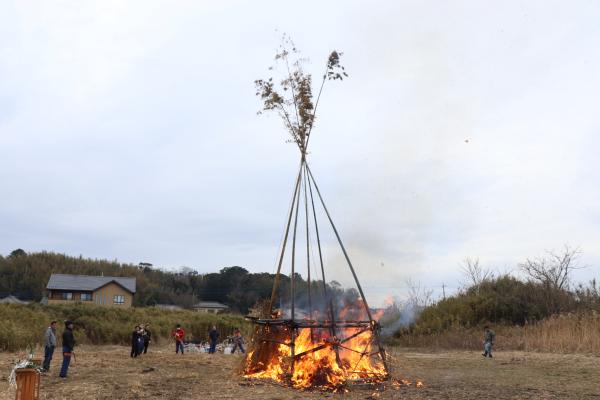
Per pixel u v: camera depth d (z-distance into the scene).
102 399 11.91
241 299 83.88
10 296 80.38
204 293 91.94
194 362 20.98
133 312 43.91
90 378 15.39
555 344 27.75
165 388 13.48
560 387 14.58
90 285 68.31
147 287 92.19
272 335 15.94
